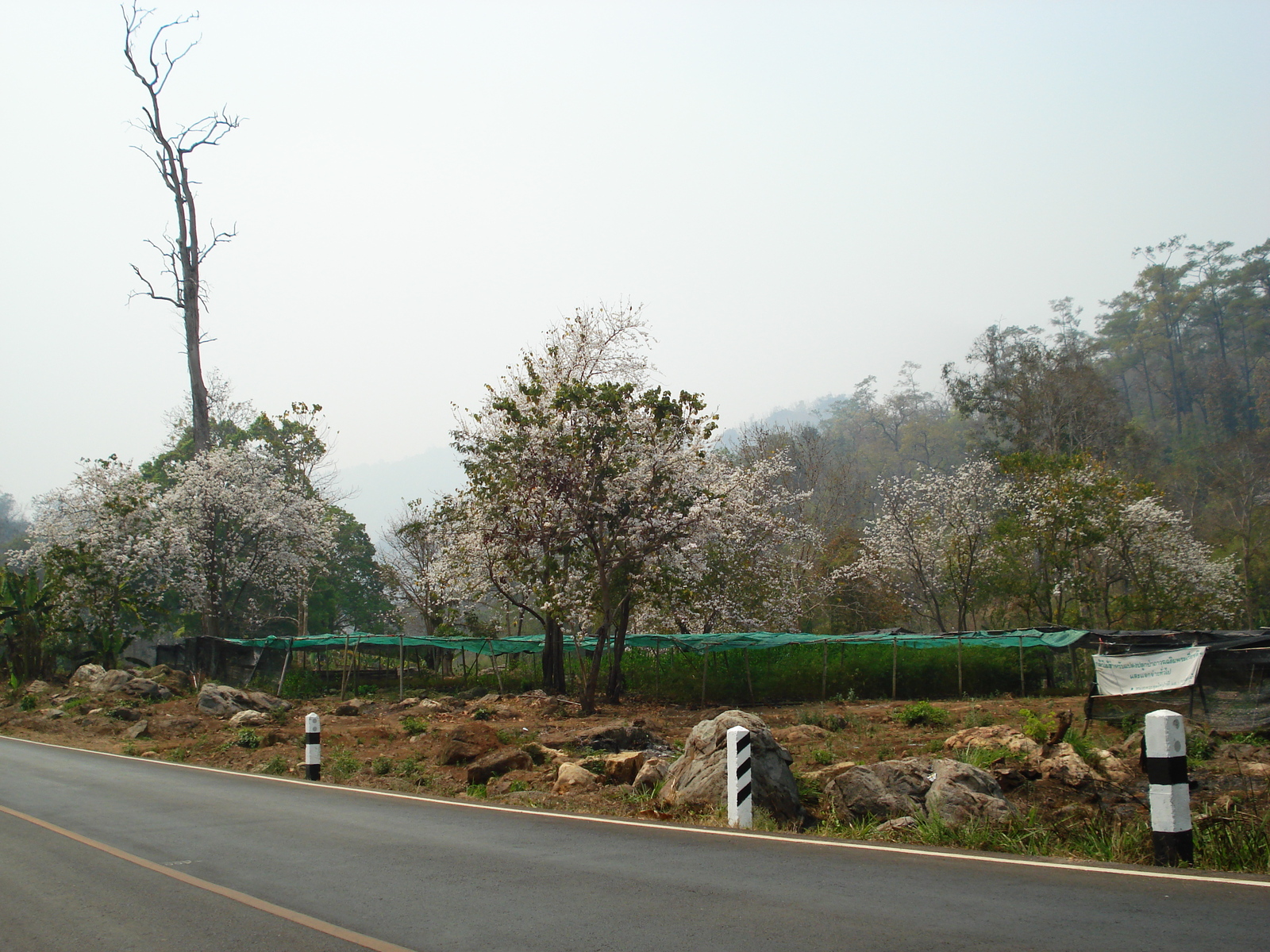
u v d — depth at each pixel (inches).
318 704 1143.0
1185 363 4131.4
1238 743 627.8
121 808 426.6
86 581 1369.3
